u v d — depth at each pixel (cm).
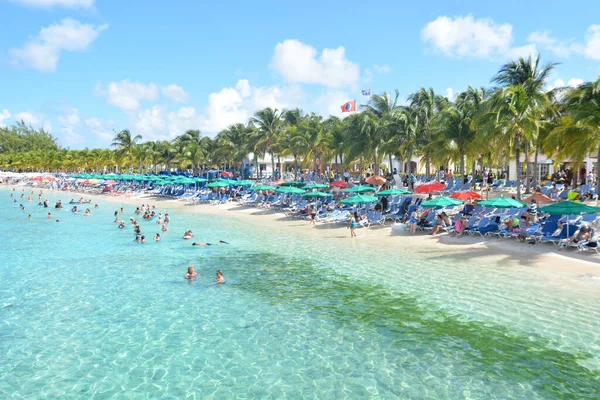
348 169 6284
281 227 2992
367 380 905
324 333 1145
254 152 6034
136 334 1154
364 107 4169
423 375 919
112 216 3828
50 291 1530
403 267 1784
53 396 862
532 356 981
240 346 1077
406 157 4316
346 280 1627
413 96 4031
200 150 6875
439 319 1209
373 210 3030
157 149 8119
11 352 1054
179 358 1016
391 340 1091
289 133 5319
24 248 2320
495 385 871
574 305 1257
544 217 2272
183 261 1992
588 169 4169
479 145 3033
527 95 2730
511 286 1457
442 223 2427
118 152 8256
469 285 1494
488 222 2233
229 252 2186
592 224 2002
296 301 1403
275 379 917
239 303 1392
